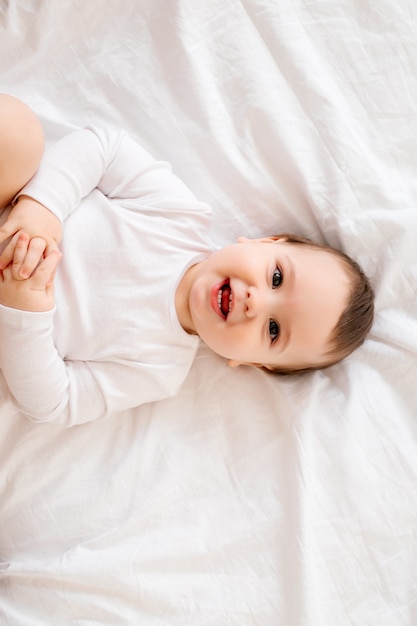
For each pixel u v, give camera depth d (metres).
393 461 1.19
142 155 1.17
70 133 1.19
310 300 1.12
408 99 1.26
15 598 1.08
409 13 1.26
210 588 1.12
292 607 1.10
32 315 1.00
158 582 1.11
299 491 1.14
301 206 1.26
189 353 1.19
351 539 1.15
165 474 1.17
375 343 1.25
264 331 1.12
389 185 1.24
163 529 1.14
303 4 1.25
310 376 1.25
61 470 1.15
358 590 1.14
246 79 1.22
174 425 1.21
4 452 1.13
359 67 1.26
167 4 1.21
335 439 1.19
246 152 1.24
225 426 1.22
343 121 1.23
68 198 1.08
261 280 1.11
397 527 1.16
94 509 1.14
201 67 1.22
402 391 1.23
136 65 1.23
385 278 1.22
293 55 1.23
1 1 1.16
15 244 1.00
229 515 1.16
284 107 1.23
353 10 1.25
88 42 1.22
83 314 1.10
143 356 1.14
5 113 0.99
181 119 1.23
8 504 1.12
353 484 1.17
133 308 1.13
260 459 1.19
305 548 1.11
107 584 1.09
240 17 1.22
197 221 1.19
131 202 1.16
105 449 1.18
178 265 1.16
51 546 1.12
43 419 1.10
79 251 1.11
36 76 1.21
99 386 1.12
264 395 1.24
